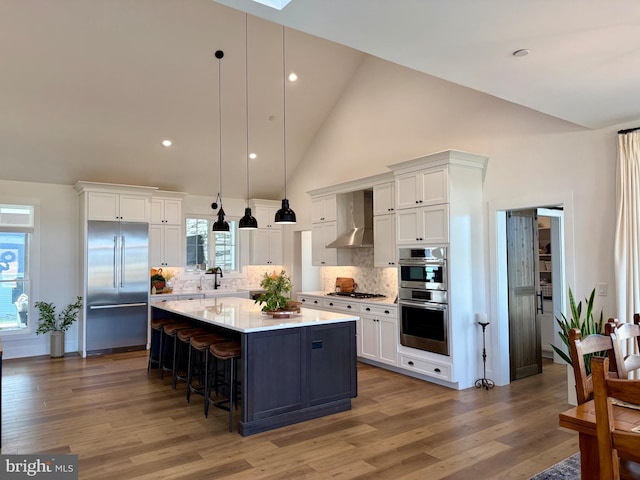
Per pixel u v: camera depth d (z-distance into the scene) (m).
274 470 2.93
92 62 5.27
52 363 6.07
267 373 3.66
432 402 4.32
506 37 2.53
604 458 1.41
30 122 5.75
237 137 7.14
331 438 3.46
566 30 2.45
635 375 3.61
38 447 3.31
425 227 5.00
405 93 6.05
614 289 3.94
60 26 4.80
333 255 6.89
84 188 6.54
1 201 6.37
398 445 3.32
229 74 6.05
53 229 6.77
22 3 4.49
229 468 2.96
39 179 6.63
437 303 4.86
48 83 5.35
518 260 5.23
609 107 3.58
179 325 5.28
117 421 3.86
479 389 4.77
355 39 2.58
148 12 4.95
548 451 3.20
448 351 4.74
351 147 6.98
